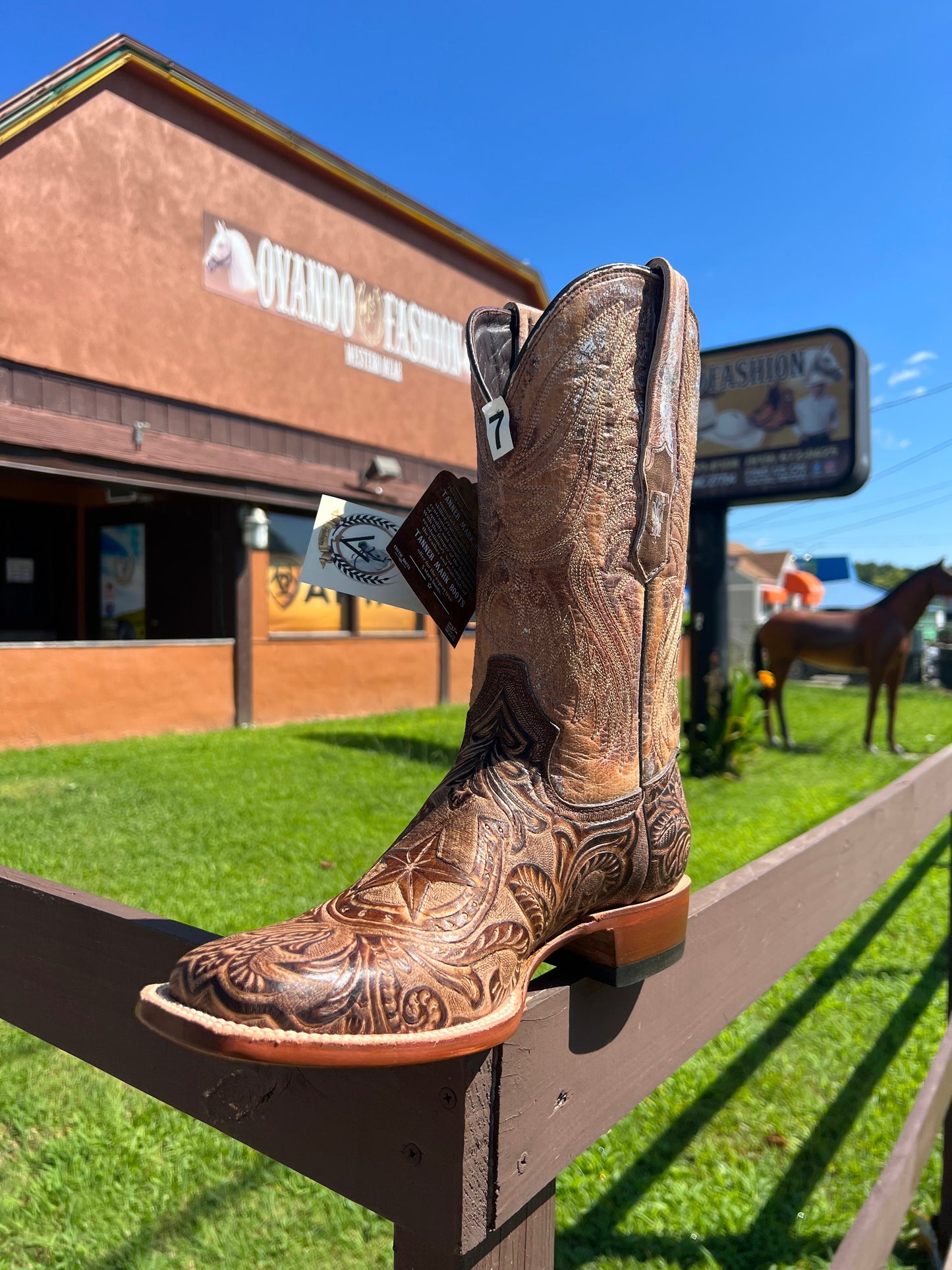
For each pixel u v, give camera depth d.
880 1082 2.49
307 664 8.95
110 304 6.97
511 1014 0.67
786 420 6.45
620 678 0.84
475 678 0.90
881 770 7.10
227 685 8.13
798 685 16.84
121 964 0.91
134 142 7.14
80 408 6.75
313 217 8.81
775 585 27.02
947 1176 1.93
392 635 9.96
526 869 0.75
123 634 8.95
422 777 5.85
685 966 1.02
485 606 0.89
